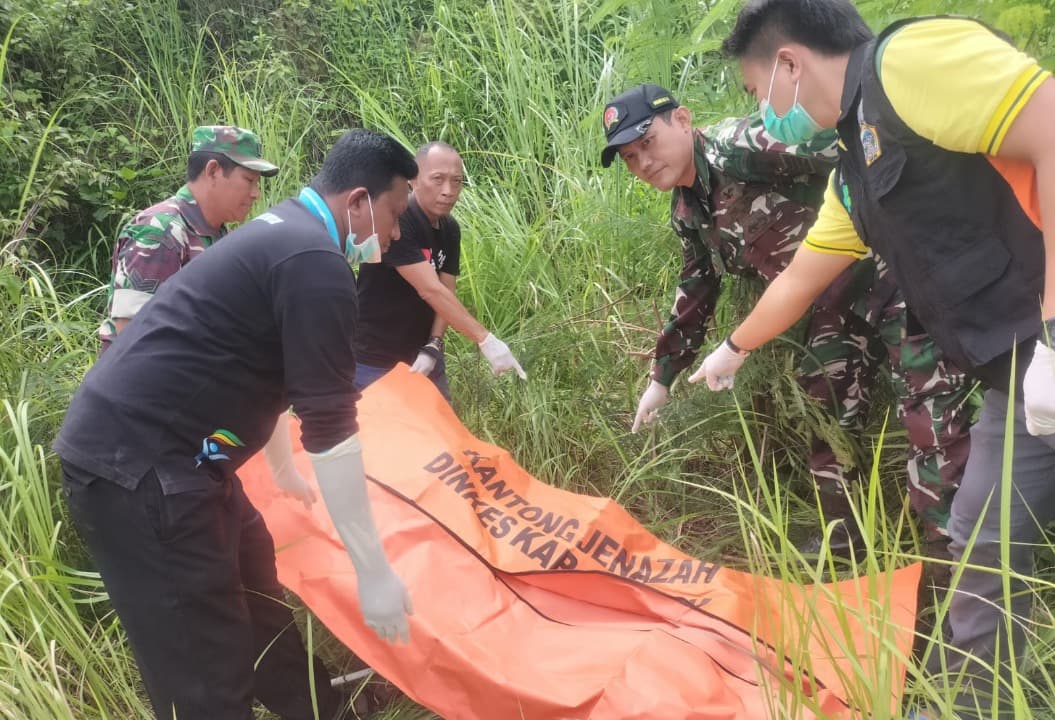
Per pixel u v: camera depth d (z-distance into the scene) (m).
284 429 2.38
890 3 2.62
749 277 2.95
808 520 3.12
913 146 1.62
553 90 5.77
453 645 2.22
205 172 2.69
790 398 2.92
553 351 3.88
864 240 2.01
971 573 1.99
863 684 1.61
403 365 3.21
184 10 6.45
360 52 6.57
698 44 3.66
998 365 1.75
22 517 2.78
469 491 2.71
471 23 6.46
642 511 3.45
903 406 2.53
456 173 3.18
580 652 2.25
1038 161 1.48
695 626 2.33
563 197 5.14
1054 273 1.50
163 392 1.82
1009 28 2.28
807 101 1.93
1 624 2.21
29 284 3.86
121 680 2.41
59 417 3.10
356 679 2.58
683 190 2.83
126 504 1.82
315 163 6.01
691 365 3.43
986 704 2.03
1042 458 1.80
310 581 2.41
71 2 5.69
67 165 5.03
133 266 2.62
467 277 4.52
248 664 2.05
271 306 1.82
